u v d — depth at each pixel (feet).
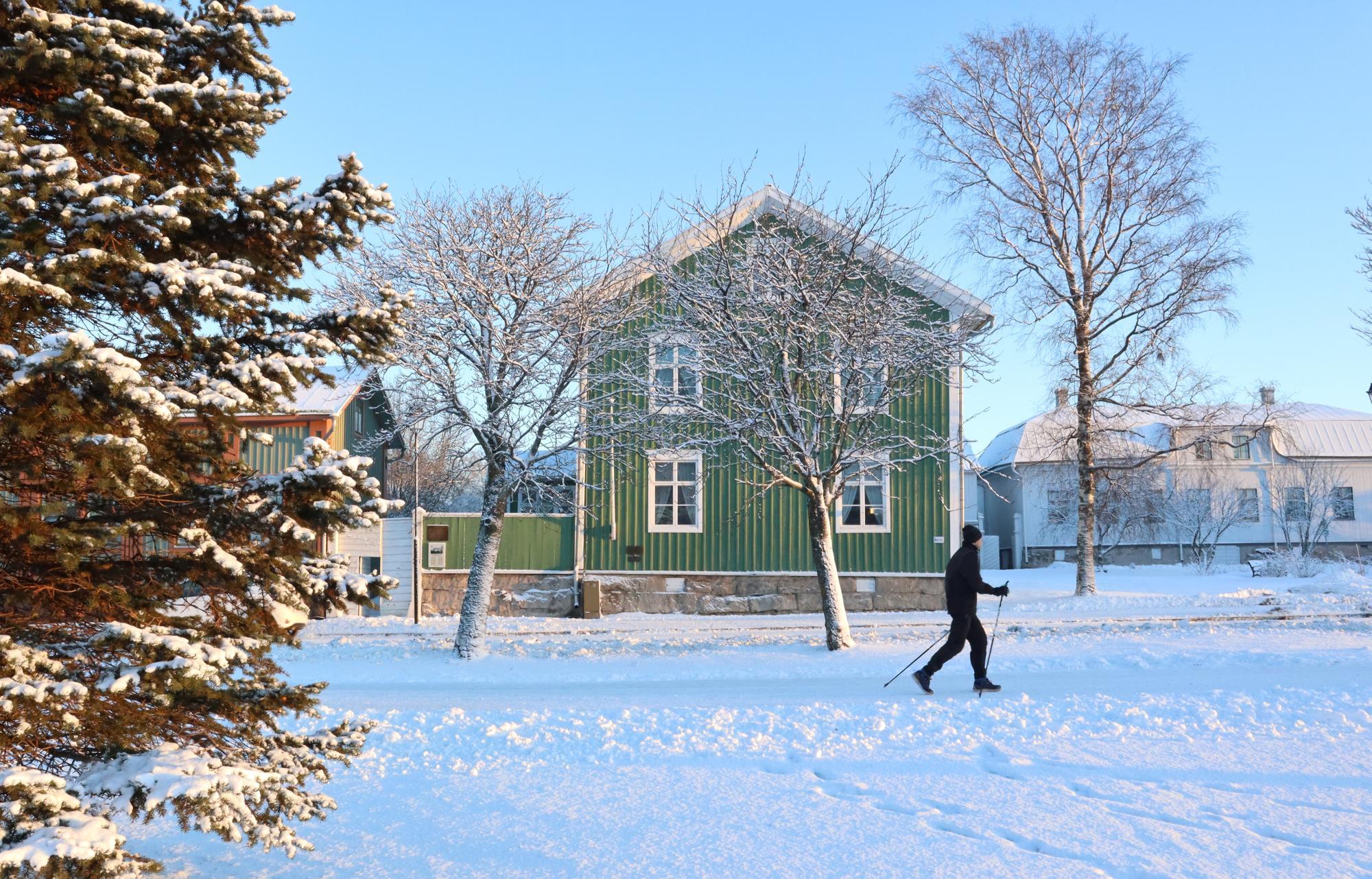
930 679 40.88
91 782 13.78
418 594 77.87
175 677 13.74
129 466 13.74
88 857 12.12
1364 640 56.24
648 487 85.05
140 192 15.97
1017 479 165.68
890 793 22.03
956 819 19.84
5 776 12.44
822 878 16.66
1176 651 51.96
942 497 83.76
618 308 65.77
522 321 62.13
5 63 14.55
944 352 60.49
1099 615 77.77
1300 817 19.66
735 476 84.07
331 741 16.97
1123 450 102.47
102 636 14.07
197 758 14.29
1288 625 67.10
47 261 13.70
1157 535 163.43
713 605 84.02
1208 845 17.95
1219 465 161.79
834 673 49.26
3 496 15.20
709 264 62.80
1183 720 29.40
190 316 16.06
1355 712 29.99
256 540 15.96
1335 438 167.53
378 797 22.93
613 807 21.30
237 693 15.67
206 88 15.87
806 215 62.13
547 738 28.91
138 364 14.11
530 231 63.46
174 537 15.81
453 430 64.80
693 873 17.06
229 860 18.63
